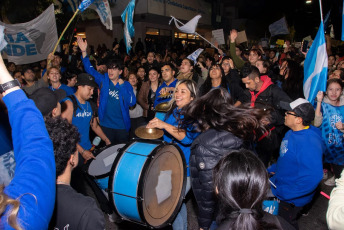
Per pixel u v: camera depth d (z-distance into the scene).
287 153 2.57
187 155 2.99
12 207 0.85
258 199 1.18
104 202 3.15
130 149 2.49
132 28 5.92
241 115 2.21
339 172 3.71
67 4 15.14
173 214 2.70
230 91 4.83
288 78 5.05
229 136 2.19
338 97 3.61
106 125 4.55
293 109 2.52
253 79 4.03
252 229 1.15
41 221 0.94
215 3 25.50
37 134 1.05
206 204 2.29
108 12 6.90
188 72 5.52
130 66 8.75
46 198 0.98
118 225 3.55
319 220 3.66
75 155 1.62
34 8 14.60
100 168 2.60
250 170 1.20
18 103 1.07
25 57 6.30
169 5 19.33
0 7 13.57
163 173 2.52
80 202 1.46
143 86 5.65
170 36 21.03
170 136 3.08
